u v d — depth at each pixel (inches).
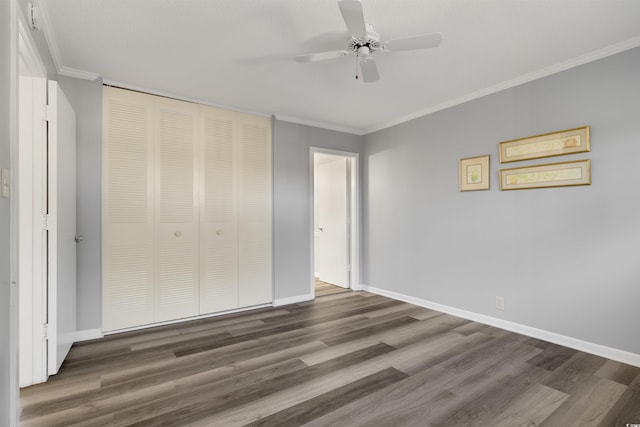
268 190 153.6
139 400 75.1
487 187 124.3
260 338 113.3
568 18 81.2
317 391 79.2
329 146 172.6
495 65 106.3
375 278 176.6
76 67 107.2
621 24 83.5
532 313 112.7
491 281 124.3
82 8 77.1
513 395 77.4
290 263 158.7
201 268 135.6
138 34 88.4
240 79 116.4
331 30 86.9
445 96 133.0
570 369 89.7
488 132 124.9
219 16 80.7
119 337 113.8
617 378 84.7
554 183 106.4
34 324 81.5
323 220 208.4
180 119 131.6
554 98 107.1
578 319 101.7
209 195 137.7
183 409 71.7
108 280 116.3
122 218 118.9
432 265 146.3
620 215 93.4
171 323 128.8
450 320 131.3
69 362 94.1
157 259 125.8
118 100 118.6
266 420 68.1
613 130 94.7
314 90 126.3
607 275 95.8
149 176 124.3
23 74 78.7
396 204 163.8
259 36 89.7
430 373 88.0
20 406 72.1
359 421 67.9
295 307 151.3
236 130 145.4
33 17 67.6
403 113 153.6
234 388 80.4
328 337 114.2
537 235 111.2
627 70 92.4
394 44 77.5
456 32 87.4
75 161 107.3
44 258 82.7
